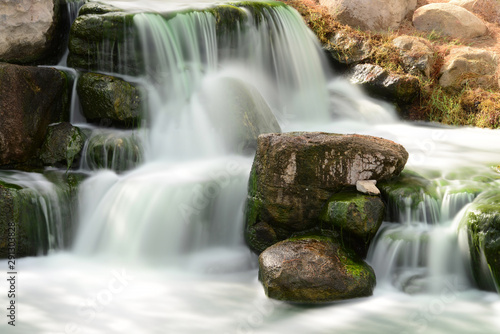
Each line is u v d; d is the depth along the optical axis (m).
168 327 4.47
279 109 8.90
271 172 5.59
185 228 5.84
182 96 7.39
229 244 6.07
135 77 7.30
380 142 5.77
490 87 9.63
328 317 4.66
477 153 7.32
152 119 7.06
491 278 4.99
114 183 6.23
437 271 5.27
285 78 9.17
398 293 5.10
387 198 5.71
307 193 5.59
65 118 7.00
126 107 6.80
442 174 6.21
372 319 4.64
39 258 5.76
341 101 9.32
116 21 7.13
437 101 9.44
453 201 5.55
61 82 6.86
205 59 8.02
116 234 5.84
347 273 4.97
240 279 5.39
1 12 6.91
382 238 5.42
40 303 4.81
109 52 7.19
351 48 9.83
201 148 6.95
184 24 7.68
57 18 7.63
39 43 7.39
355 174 5.64
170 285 5.24
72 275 5.40
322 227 5.55
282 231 5.72
